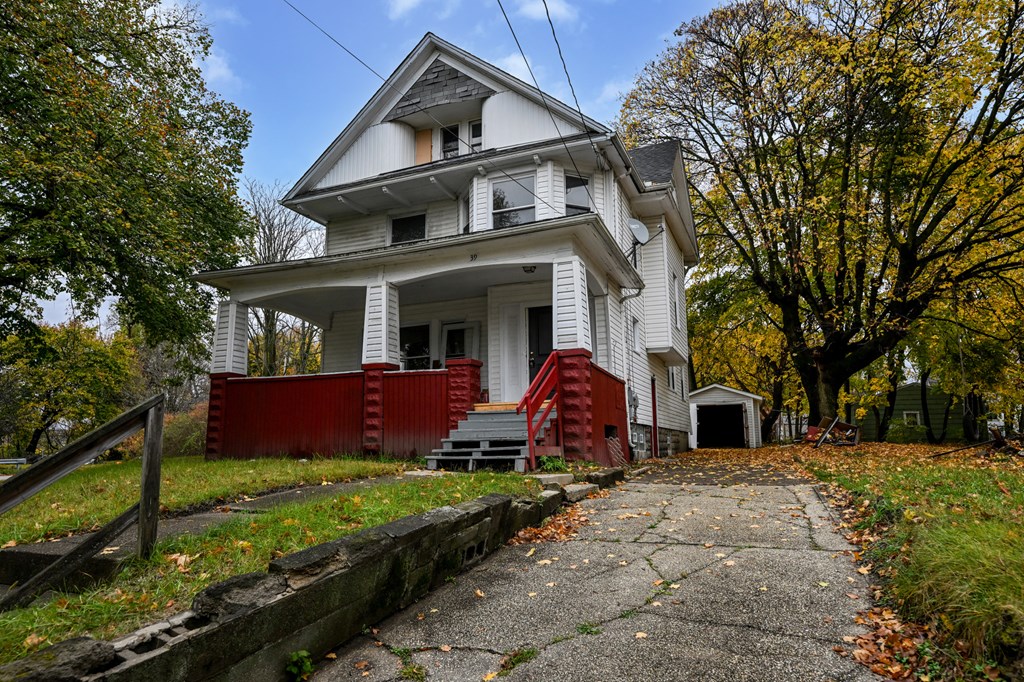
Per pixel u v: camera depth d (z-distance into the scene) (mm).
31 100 10633
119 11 12148
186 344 16656
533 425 8672
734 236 21922
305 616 2961
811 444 16672
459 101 14289
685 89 20422
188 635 2363
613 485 8359
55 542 4176
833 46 14992
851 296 17938
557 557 4773
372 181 13961
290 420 10992
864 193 16234
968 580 3023
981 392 22984
